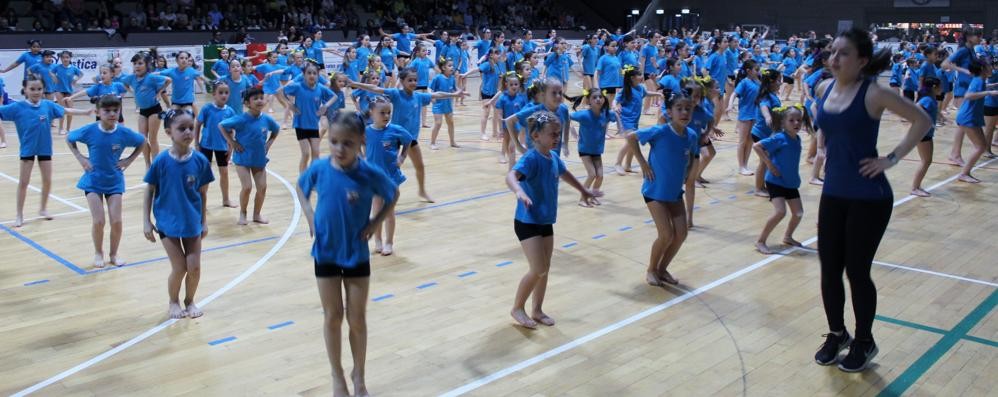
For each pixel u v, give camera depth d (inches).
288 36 1031.0
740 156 442.3
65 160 491.5
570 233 317.1
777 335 211.3
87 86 851.4
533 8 1454.2
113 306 233.8
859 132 172.9
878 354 198.2
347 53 800.3
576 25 1515.7
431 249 293.4
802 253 288.8
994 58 893.8
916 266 273.7
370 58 661.9
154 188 218.5
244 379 183.8
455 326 216.8
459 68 916.0
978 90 416.5
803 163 477.7
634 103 435.8
